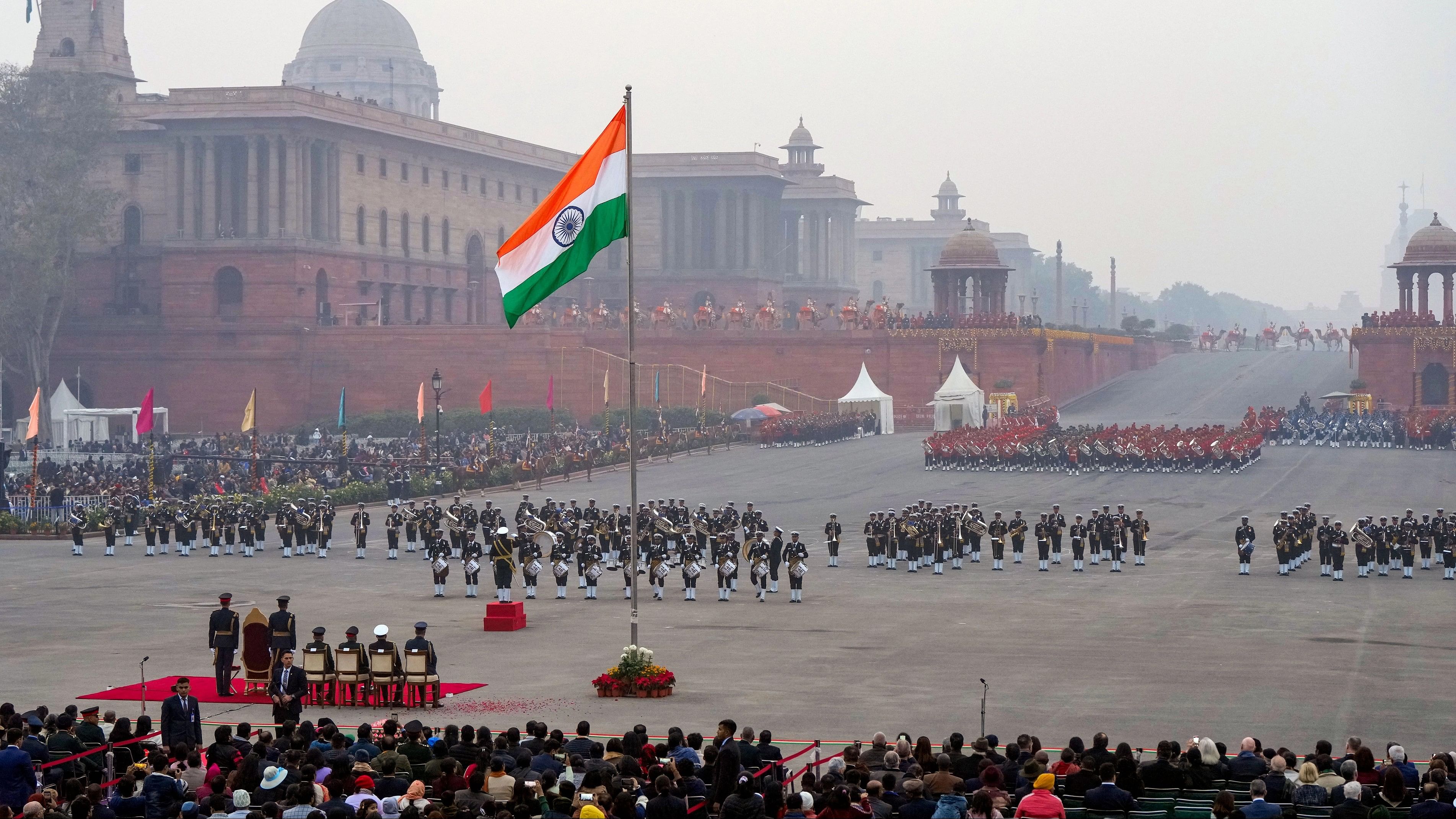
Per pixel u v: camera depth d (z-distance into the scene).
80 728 22.31
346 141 133.50
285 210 127.62
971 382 108.19
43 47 133.38
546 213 30.58
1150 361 157.00
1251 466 88.12
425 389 128.38
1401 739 26.59
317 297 130.88
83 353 131.38
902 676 32.81
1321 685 31.59
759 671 33.56
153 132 131.75
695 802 17.94
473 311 154.12
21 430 120.56
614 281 168.38
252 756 19.00
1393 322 115.31
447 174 149.00
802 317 129.62
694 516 56.56
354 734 27.23
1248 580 50.34
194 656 35.81
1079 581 50.19
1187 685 31.56
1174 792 19.03
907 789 17.52
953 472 87.50
